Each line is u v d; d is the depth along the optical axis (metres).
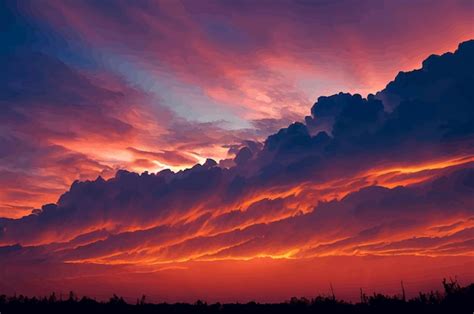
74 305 74.31
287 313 68.00
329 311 66.75
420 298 64.81
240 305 74.25
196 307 74.56
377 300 67.19
